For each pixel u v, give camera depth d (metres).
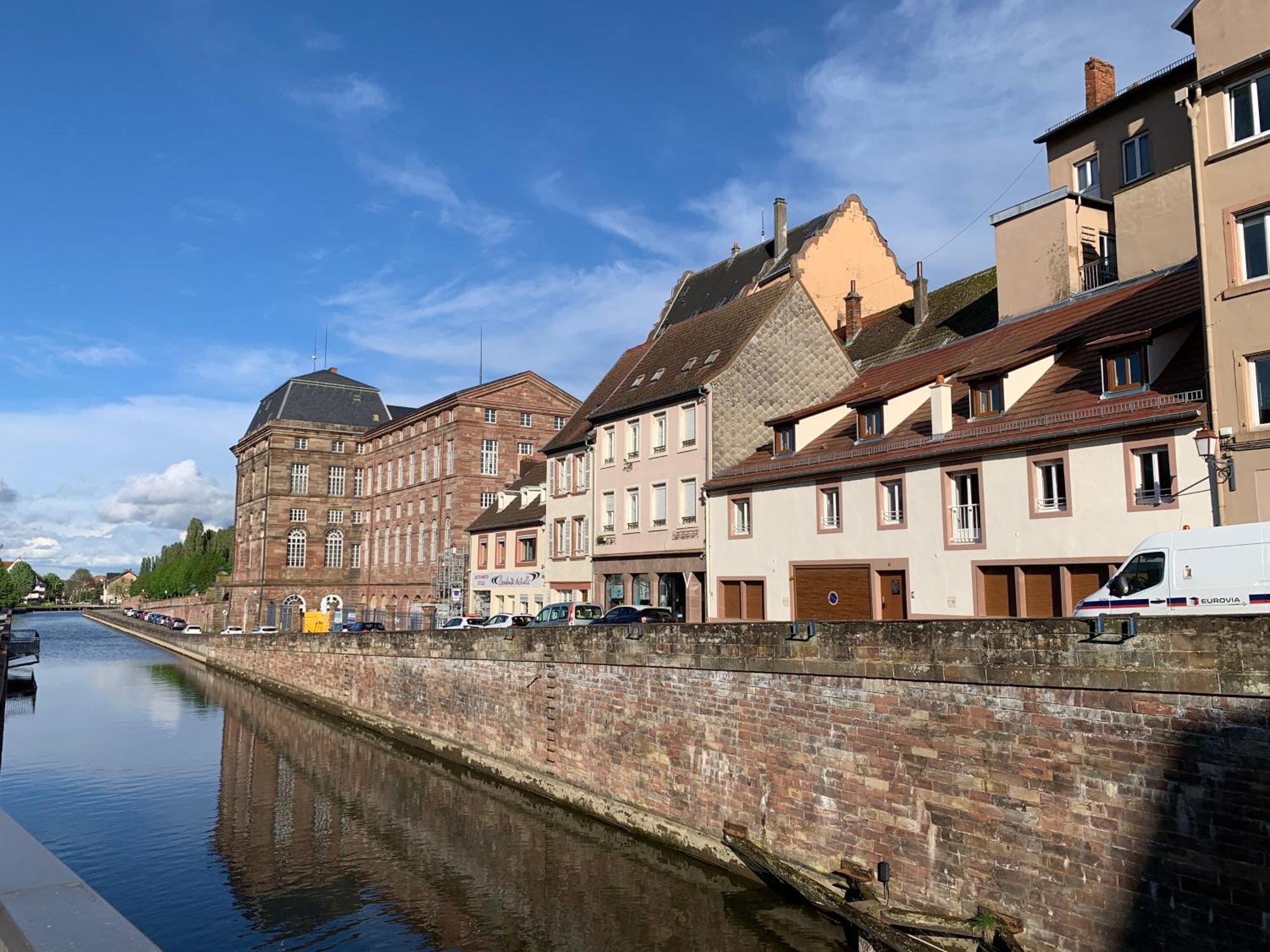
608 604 42.62
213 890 20.97
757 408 37.69
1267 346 19.41
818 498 30.44
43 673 68.69
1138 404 21.81
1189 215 26.92
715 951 16.75
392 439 87.50
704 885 20.00
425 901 20.17
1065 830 14.22
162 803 29.06
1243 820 12.27
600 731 25.23
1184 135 30.53
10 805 28.83
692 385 37.41
